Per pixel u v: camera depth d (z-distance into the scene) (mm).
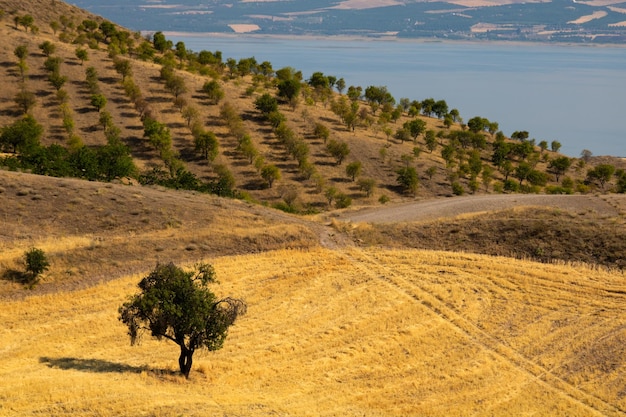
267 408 42000
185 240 76812
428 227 85000
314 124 182750
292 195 135750
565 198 100750
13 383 41031
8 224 74875
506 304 64125
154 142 149000
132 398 39719
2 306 59844
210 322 46781
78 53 191125
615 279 68938
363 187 146375
